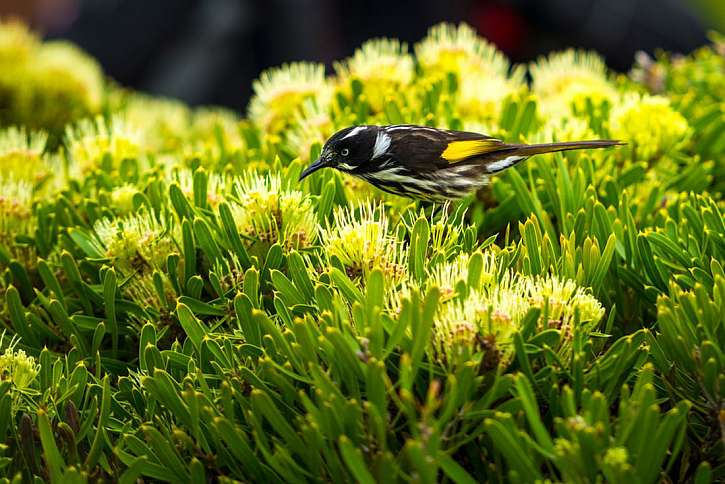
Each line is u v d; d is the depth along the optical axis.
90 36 14.35
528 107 7.60
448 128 7.71
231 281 5.86
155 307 6.02
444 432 4.39
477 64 8.86
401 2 14.72
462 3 14.38
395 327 4.45
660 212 6.57
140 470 4.62
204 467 4.94
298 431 4.71
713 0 25.03
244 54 14.87
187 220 5.93
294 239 5.99
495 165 7.10
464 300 4.73
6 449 5.13
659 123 7.39
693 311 4.86
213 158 8.11
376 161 7.13
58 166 8.35
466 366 4.34
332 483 4.58
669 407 5.12
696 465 4.91
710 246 5.87
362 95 8.17
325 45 14.70
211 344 5.16
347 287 4.95
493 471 4.66
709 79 9.33
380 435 4.25
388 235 6.12
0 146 8.20
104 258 6.16
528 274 5.47
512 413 4.50
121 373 5.96
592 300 5.02
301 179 7.05
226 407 4.78
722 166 8.09
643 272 5.95
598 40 13.65
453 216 6.35
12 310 6.07
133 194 6.77
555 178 7.15
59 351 6.32
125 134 8.12
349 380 4.61
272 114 8.46
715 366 4.60
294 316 5.21
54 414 5.28
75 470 4.51
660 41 13.72
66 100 10.27
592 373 4.72
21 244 6.92
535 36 14.07
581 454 4.10
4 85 10.11
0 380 5.25
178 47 14.61
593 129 7.75
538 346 4.68
